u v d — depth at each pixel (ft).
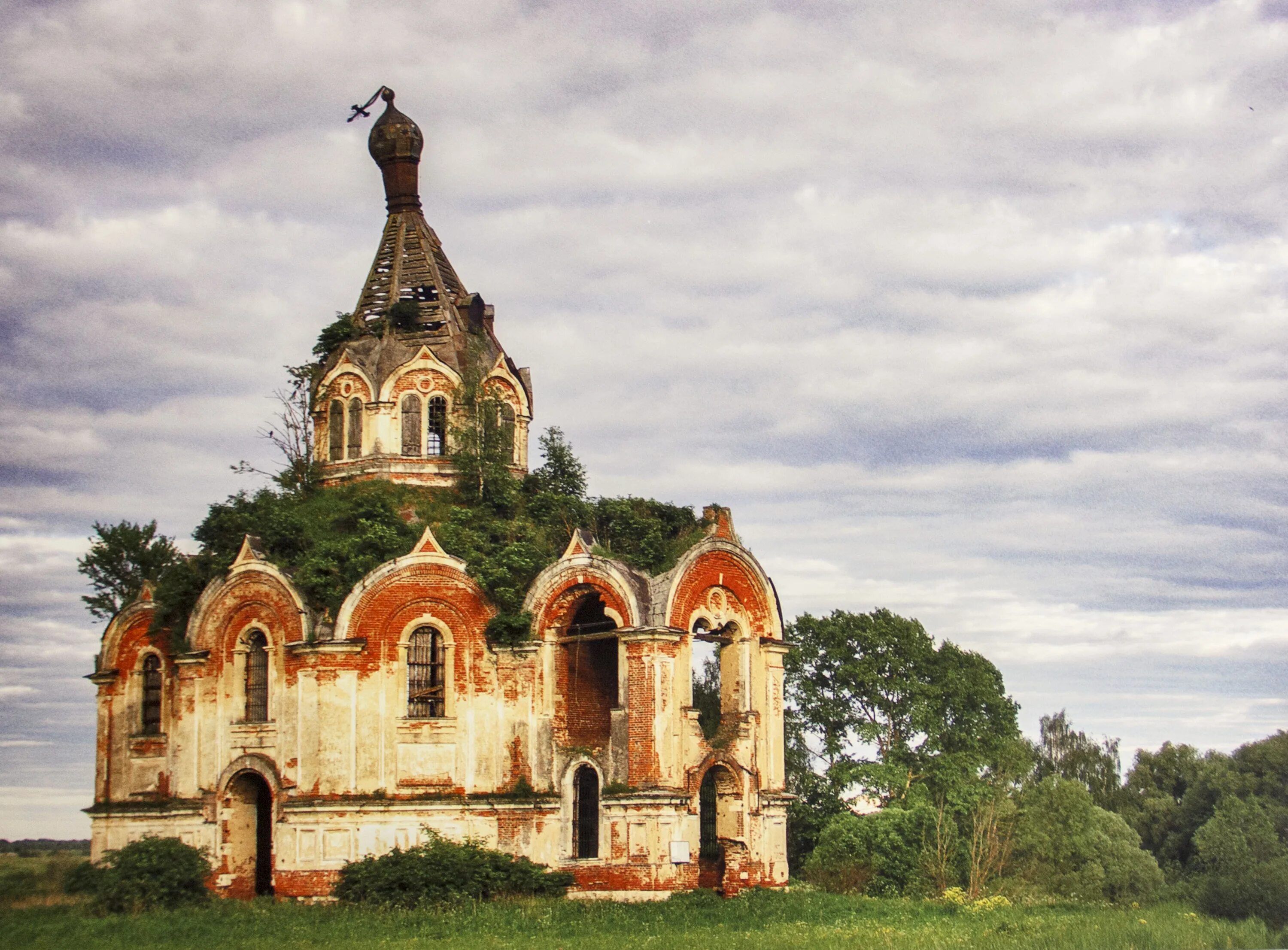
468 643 185.37
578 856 182.80
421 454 205.46
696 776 181.68
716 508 197.88
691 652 185.26
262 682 190.08
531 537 192.03
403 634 184.14
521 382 216.95
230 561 192.85
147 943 146.30
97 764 208.03
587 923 156.97
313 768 179.52
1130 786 329.11
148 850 178.50
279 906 171.42
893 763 246.88
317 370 216.54
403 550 187.01
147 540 223.71
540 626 185.37
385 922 157.79
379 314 215.92
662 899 173.78
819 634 255.09
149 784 201.16
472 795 181.68
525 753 183.01
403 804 179.42
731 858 180.86
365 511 191.62
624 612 181.78
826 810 250.57
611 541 196.54
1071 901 209.46
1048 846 232.53
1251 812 223.71
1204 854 214.28
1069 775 336.29
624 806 177.17
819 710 251.80
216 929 154.61
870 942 143.33
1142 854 239.71
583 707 191.83
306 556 188.34
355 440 208.33
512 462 209.36
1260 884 177.27
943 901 195.62
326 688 180.65
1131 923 158.92
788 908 172.35
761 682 196.24
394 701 182.60
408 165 222.28
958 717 253.85
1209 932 154.40
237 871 187.52
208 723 190.49
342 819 177.88
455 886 170.71
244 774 188.75
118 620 208.85
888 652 254.06
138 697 205.57
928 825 234.58
